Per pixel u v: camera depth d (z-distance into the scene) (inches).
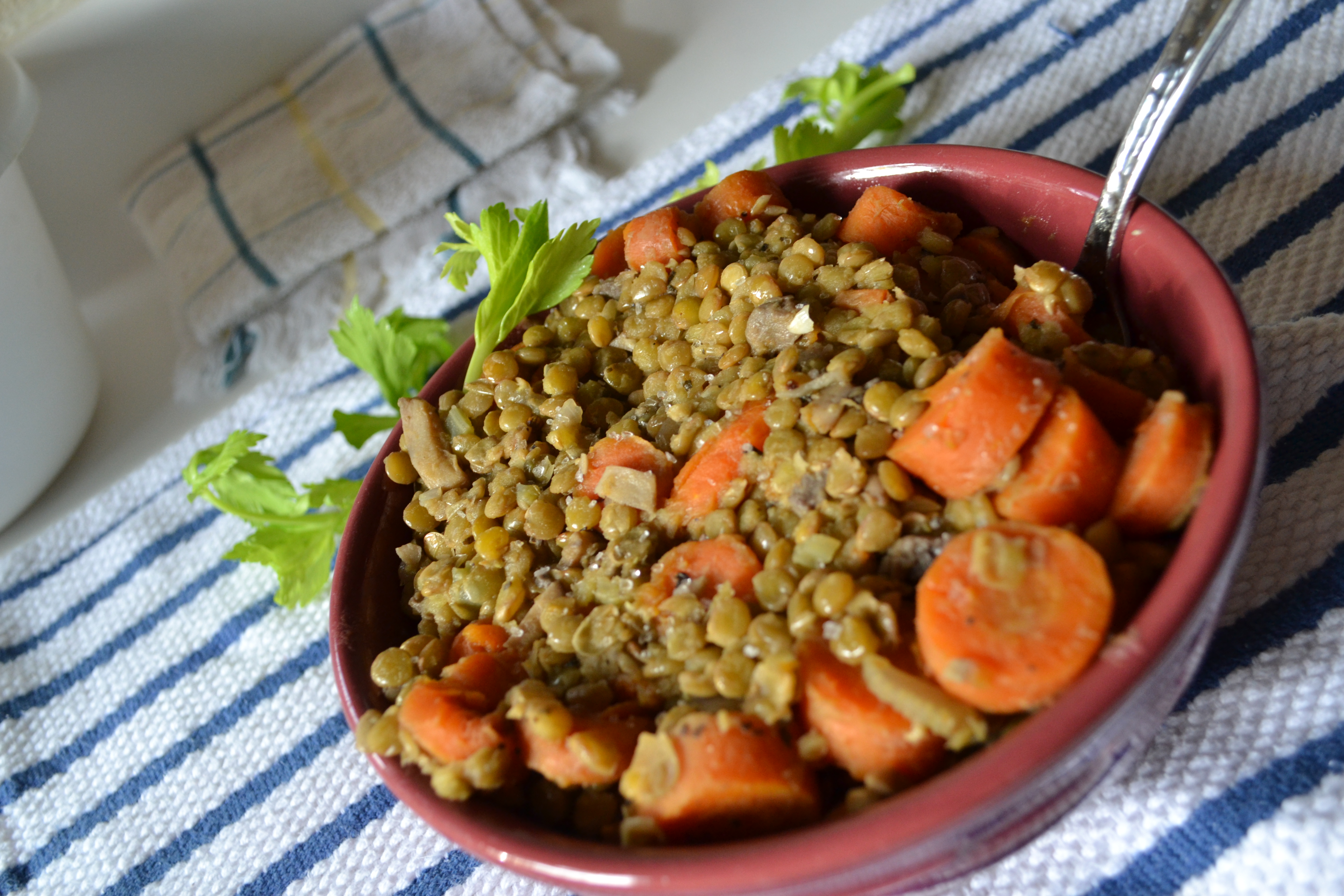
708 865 8.2
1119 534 9.0
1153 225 10.1
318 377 16.8
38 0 18.3
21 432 16.1
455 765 9.3
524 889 11.1
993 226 11.5
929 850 8.2
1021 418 9.0
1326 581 10.2
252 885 12.2
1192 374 9.7
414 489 11.7
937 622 8.6
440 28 19.6
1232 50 14.0
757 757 8.7
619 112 18.5
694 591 9.8
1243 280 12.3
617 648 9.9
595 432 11.1
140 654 14.4
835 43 17.1
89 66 19.0
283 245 17.8
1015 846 9.1
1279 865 9.3
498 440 11.3
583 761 9.1
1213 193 13.0
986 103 15.2
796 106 16.6
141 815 13.1
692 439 10.5
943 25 16.5
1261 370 9.1
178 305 18.3
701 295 11.2
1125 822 9.8
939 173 11.5
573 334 11.8
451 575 10.9
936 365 9.6
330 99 19.5
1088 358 9.8
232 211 18.5
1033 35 15.7
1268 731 9.8
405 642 10.9
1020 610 8.5
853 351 9.9
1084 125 14.4
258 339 17.7
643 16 19.7
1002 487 9.2
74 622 15.0
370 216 17.8
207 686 13.9
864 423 9.6
